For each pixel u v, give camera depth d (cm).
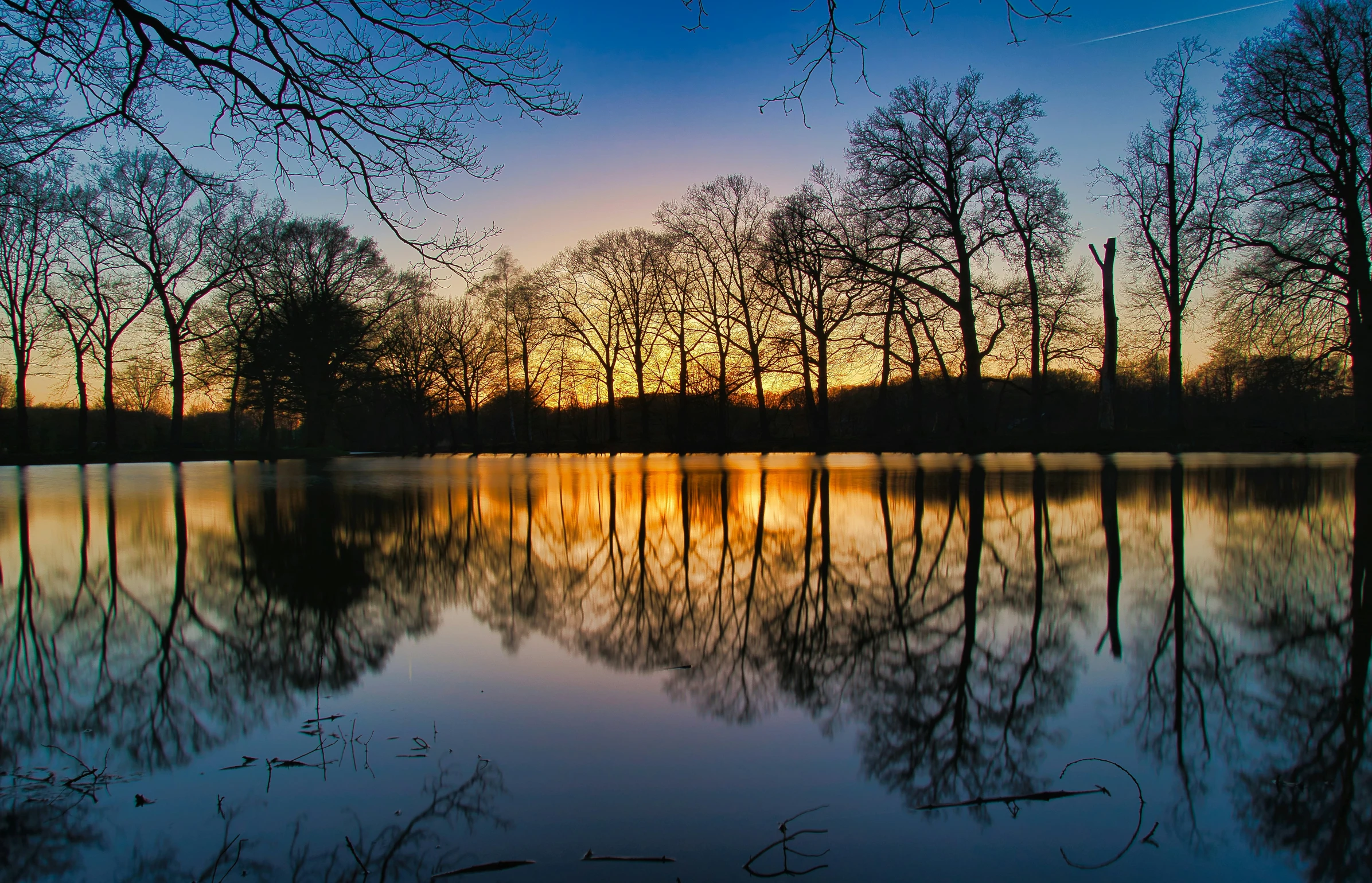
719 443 3812
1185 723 417
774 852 301
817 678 496
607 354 4375
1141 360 3716
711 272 3881
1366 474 1772
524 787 354
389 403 4934
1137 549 903
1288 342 2358
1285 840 306
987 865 290
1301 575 767
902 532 1066
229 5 509
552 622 640
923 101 2747
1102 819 324
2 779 369
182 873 290
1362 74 2214
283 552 1002
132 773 375
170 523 1305
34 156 556
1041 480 1745
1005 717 428
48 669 530
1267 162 2336
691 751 389
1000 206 2784
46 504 1633
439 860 296
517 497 1723
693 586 770
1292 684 470
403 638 600
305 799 346
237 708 457
